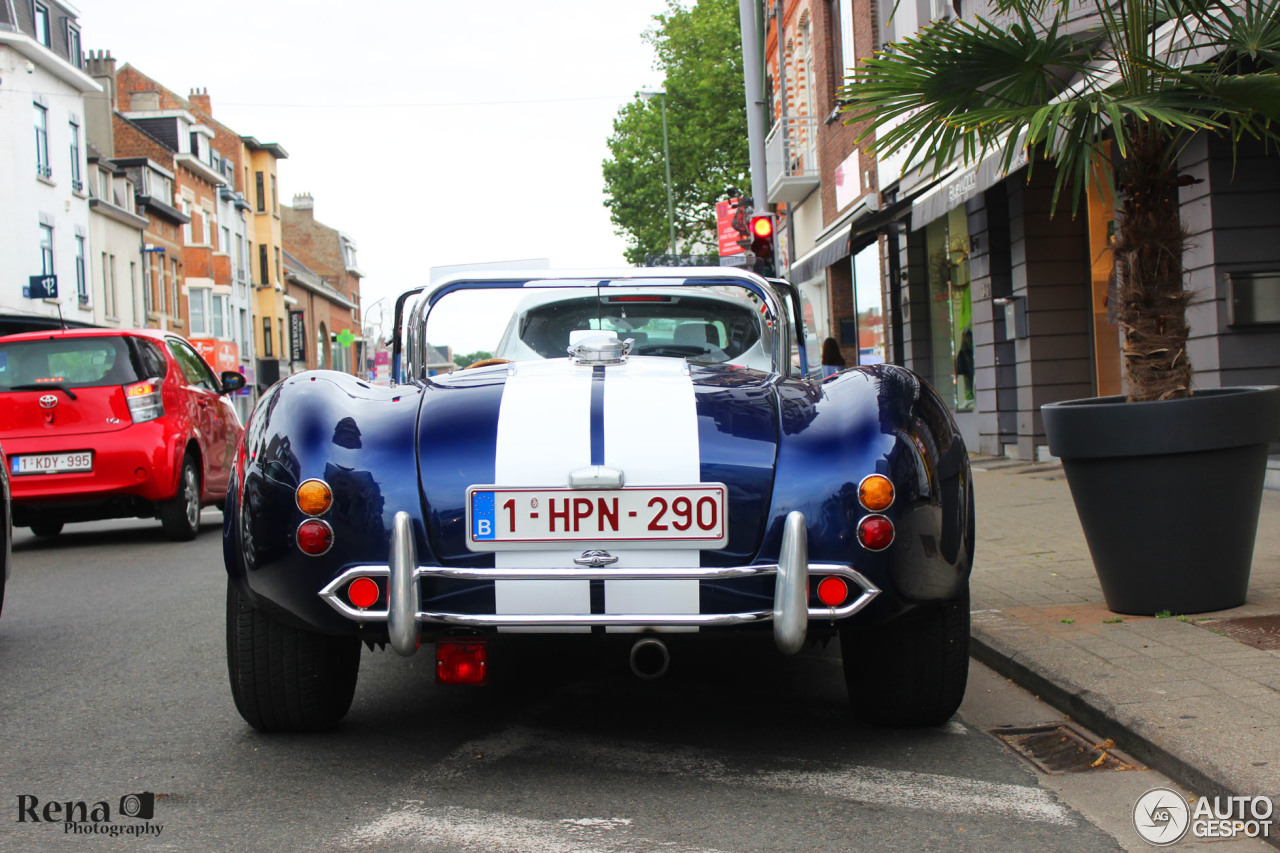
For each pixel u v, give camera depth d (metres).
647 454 3.47
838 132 21.52
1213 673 4.20
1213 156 9.25
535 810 3.29
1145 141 5.18
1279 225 9.27
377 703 4.50
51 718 4.38
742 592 3.41
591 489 3.41
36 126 37.16
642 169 47.94
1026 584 6.22
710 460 3.46
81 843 3.10
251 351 65.00
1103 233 13.08
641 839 3.06
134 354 10.12
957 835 3.07
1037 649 4.70
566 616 3.38
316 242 92.75
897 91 5.59
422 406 3.71
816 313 26.59
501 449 3.51
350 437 3.58
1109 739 3.84
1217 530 5.10
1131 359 5.25
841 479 3.44
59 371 9.91
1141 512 5.11
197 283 54.28
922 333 17.91
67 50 39.47
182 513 10.22
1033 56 5.45
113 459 9.80
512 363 4.52
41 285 36.00
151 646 5.70
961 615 3.84
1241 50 5.36
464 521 3.43
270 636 3.86
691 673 4.95
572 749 3.87
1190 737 3.53
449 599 3.43
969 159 5.42
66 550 10.05
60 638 5.98
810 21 23.61
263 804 3.37
